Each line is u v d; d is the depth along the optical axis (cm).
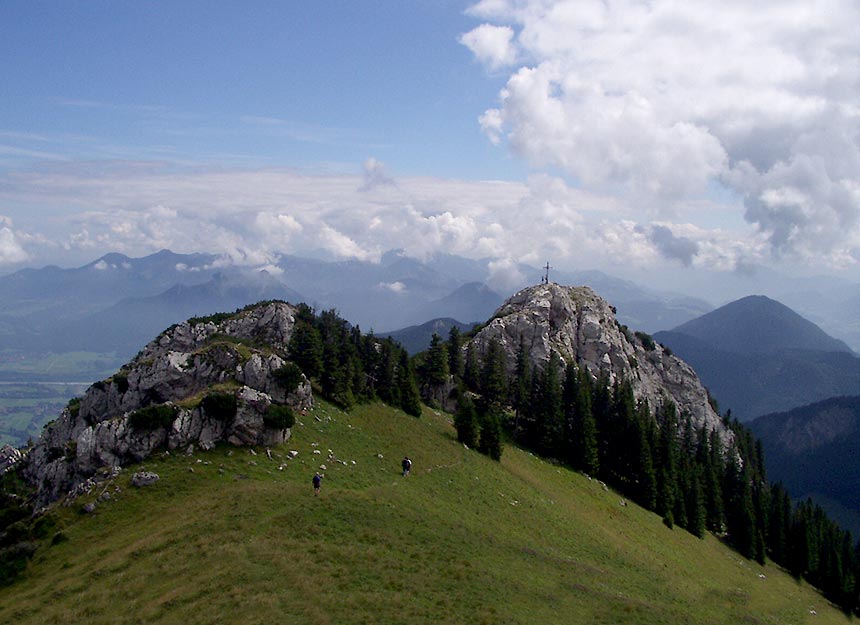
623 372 17075
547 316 16688
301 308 12362
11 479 9569
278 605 3972
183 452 7094
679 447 15238
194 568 4544
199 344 11238
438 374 13288
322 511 5562
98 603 4188
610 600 5216
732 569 10881
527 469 10994
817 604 11344
